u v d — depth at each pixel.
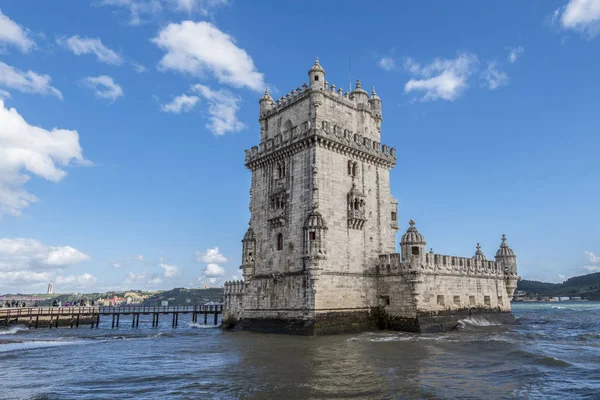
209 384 26.86
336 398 23.42
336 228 52.47
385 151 60.78
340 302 51.19
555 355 36.50
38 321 80.25
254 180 61.19
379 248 57.50
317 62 55.34
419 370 30.39
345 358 34.97
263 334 52.84
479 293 62.56
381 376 28.50
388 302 54.75
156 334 61.19
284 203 55.00
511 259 69.31
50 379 29.19
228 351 40.00
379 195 59.28
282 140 56.50
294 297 51.09
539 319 87.19
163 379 28.67
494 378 28.02
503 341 43.91
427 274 53.50
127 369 32.50
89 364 34.97
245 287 59.31
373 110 62.22
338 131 54.62
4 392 25.61
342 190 54.28
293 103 57.66
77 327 82.62
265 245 57.19
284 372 29.94
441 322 53.91
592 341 46.19
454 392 24.56
